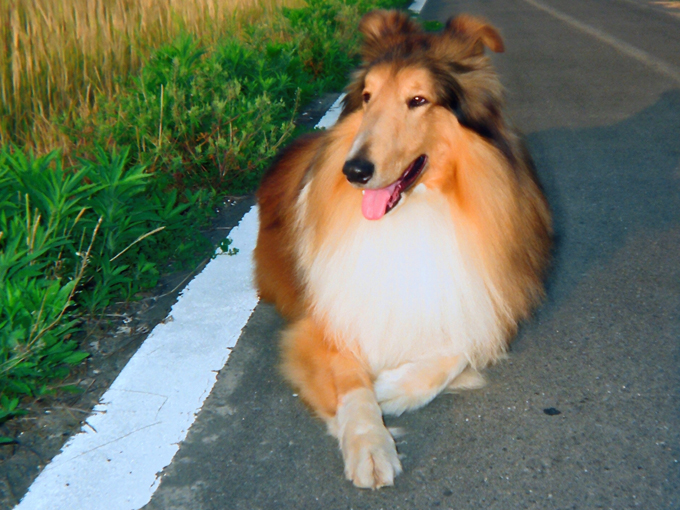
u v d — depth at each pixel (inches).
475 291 56.0
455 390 57.1
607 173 89.2
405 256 55.5
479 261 55.7
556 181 87.1
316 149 62.3
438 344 57.0
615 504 48.3
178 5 139.9
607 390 56.4
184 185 81.3
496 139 55.2
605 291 67.0
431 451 52.1
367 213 54.1
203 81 87.2
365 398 53.3
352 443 50.8
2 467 50.4
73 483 49.6
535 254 59.1
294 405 55.7
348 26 158.1
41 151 84.4
